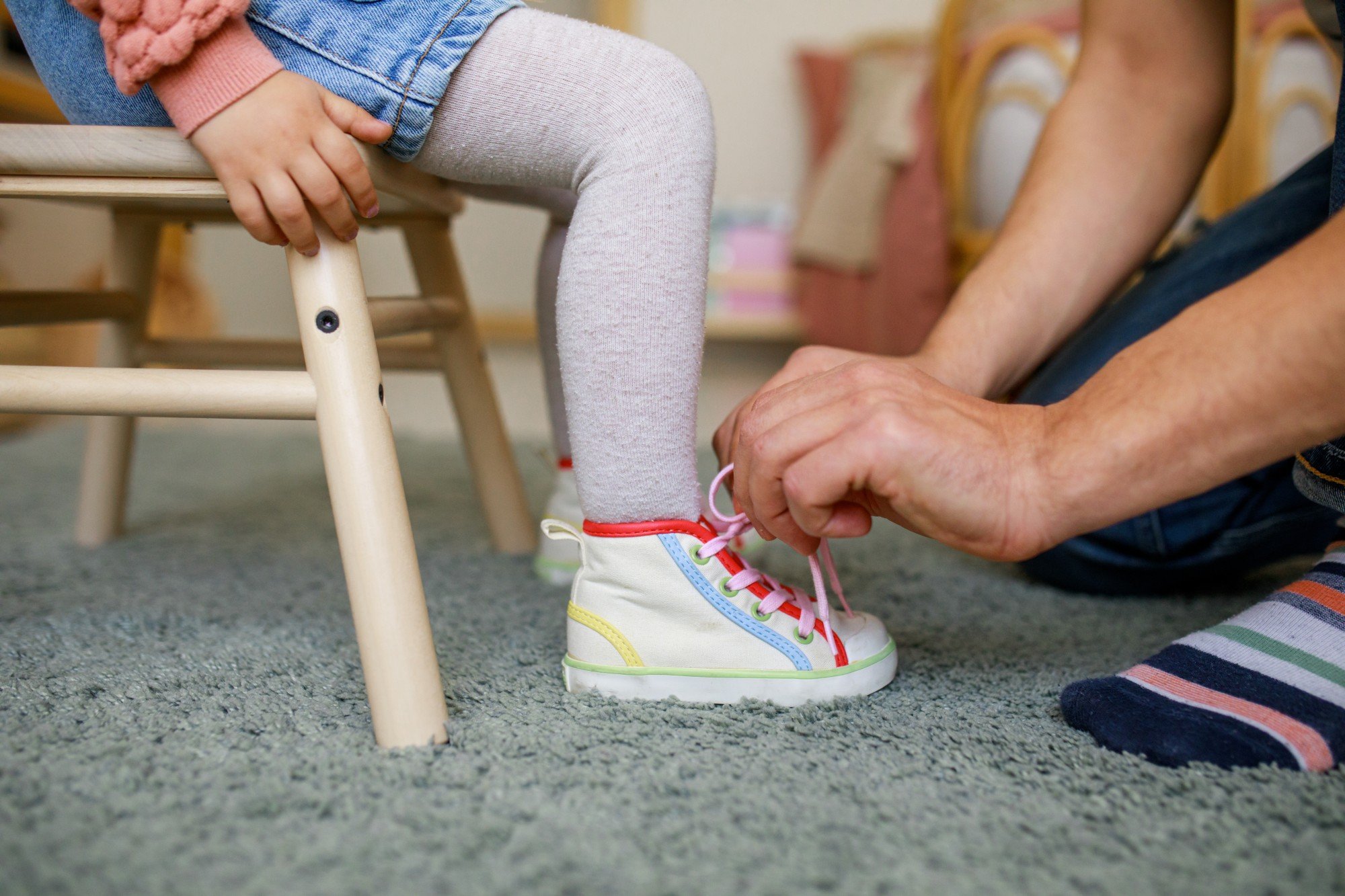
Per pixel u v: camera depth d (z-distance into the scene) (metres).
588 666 0.57
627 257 0.52
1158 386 0.43
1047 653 0.67
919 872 0.38
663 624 0.57
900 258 1.61
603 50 0.54
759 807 0.44
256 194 0.49
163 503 1.21
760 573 0.59
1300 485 0.60
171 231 1.81
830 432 0.46
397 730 0.50
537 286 0.85
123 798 0.44
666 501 0.56
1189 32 0.74
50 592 0.81
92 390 0.51
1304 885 0.37
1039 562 0.85
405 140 0.54
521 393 2.12
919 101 1.62
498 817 0.42
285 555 0.96
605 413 0.54
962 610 0.78
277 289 2.17
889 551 1.00
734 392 2.13
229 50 0.48
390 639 0.50
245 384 0.51
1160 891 0.37
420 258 0.89
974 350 0.69
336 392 0.51
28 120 1.54
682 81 0.55
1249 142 1.50
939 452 0.45
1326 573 0.57
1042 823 0.42
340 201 0.49
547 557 0.85
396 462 0.52
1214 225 0.84
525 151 0.55
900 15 2.11
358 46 0.52
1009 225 0.77
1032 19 1.50
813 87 1.97
